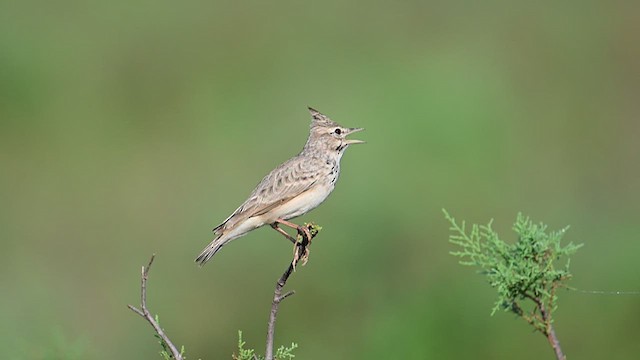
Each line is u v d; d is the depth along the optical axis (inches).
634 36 828.6
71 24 838.5
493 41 818.8
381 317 551.2
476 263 291.6
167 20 842.2
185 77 808.9
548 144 738.8
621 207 678.5
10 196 727.7
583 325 532.4
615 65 815.7
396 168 677.9
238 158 734.5
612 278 561.6
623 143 751.1
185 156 743.7
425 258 619.5
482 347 522.9
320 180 386.9
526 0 859.4
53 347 412.8
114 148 756.6
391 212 642.2
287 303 583.8
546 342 520.7
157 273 636.1
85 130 774.5
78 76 811.4
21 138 772.0
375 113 728.3
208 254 370.3
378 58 802.2
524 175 699.4
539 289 281.1
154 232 689.6
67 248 681.6
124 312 601.6
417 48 815.1
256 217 374.3
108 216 702.5
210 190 714.8
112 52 825.5
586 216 668.7
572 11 840.9
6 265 654.5
